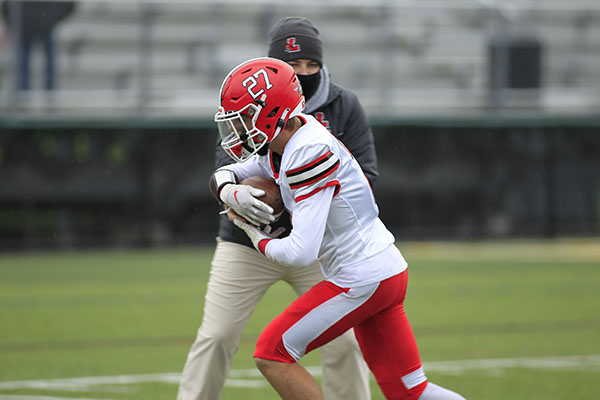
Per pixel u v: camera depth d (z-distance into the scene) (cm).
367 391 1636
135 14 9150
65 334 3247
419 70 9638
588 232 9938
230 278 1591
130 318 3738
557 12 9750
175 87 9194
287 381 1337
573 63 9706
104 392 2119
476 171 9681
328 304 1323
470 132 9644
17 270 6506
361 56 9656
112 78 8994
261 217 1353
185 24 9300
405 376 1373
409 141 9550
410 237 9594
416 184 9588
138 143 9081
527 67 9488
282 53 1616
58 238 8944
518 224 9800
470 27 9725
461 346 2908
